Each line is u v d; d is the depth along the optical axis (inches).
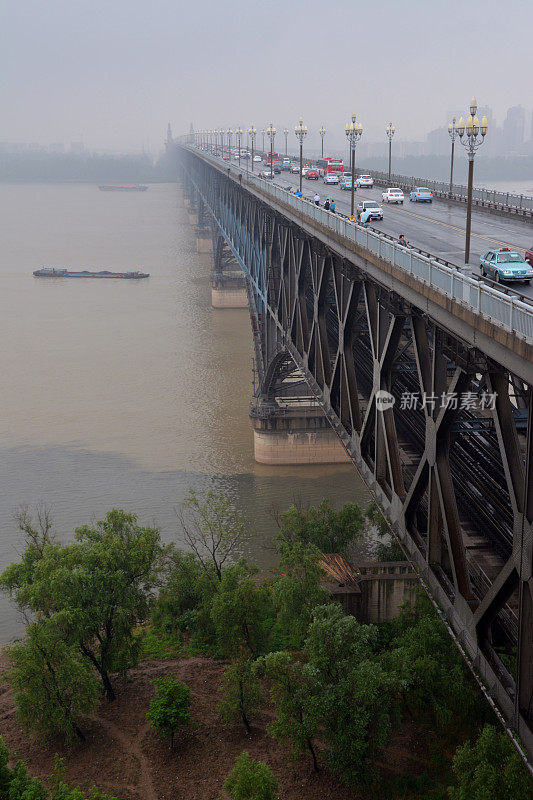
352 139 1844.2
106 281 6245.1
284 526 2023.9
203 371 3774.6
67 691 1557.6
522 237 1742.1
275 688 1421.0
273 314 2497.5
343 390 1571.1
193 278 6333.7
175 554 1984.5
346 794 1393.9
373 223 2050.9
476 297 858.8
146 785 1449.3
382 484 1321.4
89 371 3784.5
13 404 3321.9
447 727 1529.3
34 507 2433.6
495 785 1150.3
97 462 2758.4
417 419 1444.4
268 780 1284.4
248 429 3065.9
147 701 1686.8
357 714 1362.0
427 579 1107.9
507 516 1069.8
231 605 1662.2
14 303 5398.6
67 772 1493.6
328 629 1434.5
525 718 848.3
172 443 2925.7
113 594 1653.5
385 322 1275.8
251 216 2967.5
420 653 1469.0
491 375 861.8
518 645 834.8
